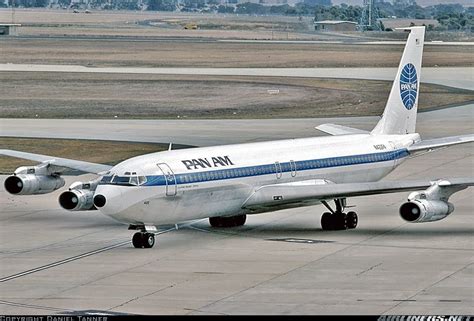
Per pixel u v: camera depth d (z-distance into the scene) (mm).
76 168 112188
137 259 91562
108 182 95875
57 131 199500
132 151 170000
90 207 104188
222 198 101000
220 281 82312
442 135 189125
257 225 108625
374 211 116375
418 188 100250
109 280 83438
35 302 76375
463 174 142875
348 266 87250
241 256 92188
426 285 79688
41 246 98375
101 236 103188
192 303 75188
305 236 101938
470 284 79875
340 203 105250
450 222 108562
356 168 114188
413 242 97812
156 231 98250
